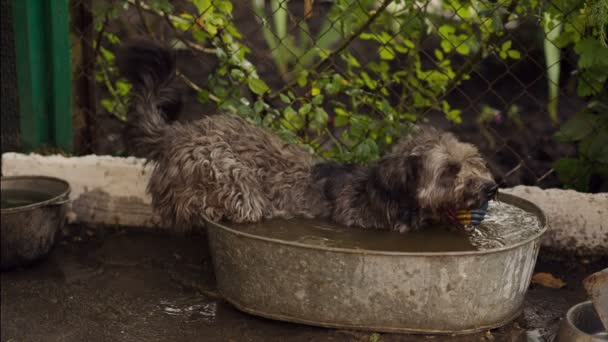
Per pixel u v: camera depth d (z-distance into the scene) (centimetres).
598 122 353
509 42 361
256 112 352
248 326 313
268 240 299
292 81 378
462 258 293
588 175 360
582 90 354
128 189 367
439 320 300
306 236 318
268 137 342
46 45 374
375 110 367
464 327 302
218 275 319
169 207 336
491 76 489
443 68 372
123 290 332
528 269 305
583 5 339
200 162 328
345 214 329
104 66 386
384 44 359
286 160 338
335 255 296
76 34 376
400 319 301
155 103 346
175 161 331
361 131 360
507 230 319
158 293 331
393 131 355
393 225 323
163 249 357
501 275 298
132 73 348
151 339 309
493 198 322
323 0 375
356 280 297
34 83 373
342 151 362
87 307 323
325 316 304
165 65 349
